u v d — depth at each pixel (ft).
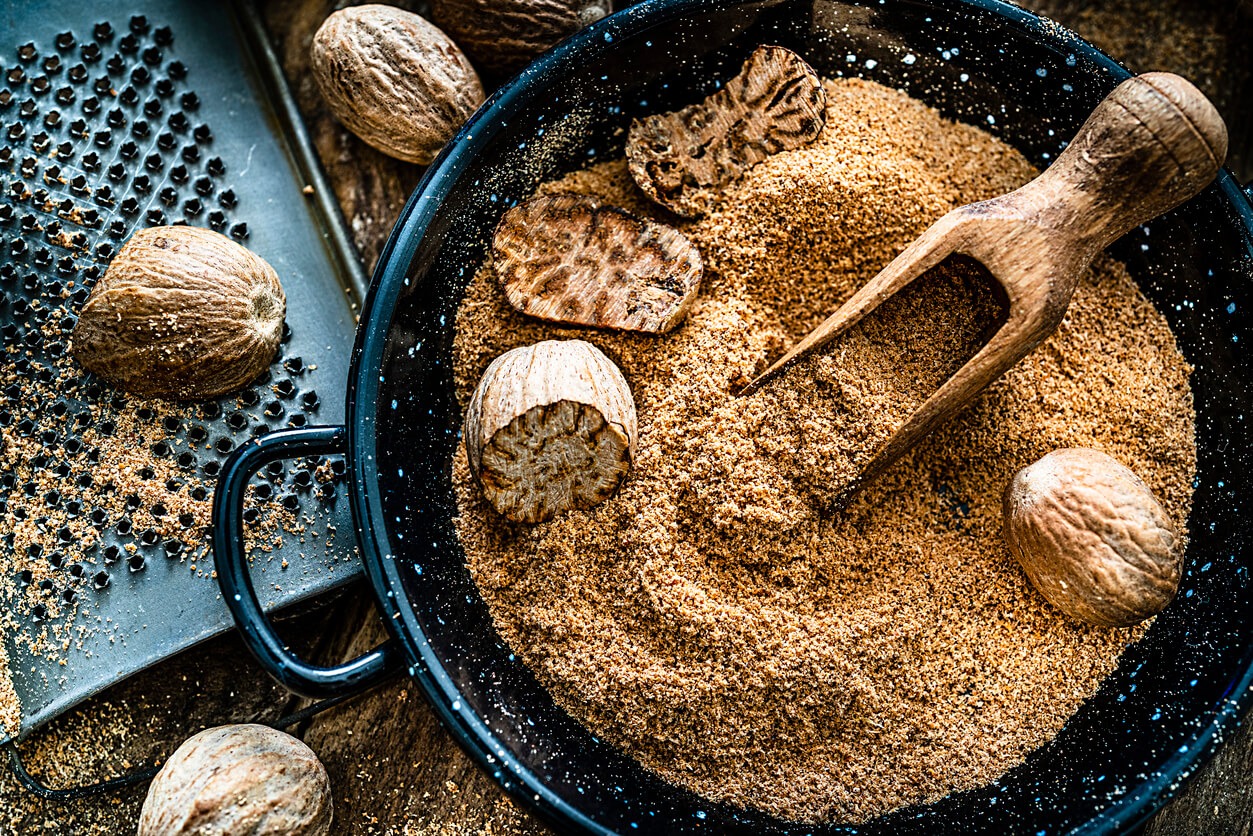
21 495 0.68
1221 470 0.67
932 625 0.66
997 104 0.68
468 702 0.62
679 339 0.67
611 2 0.72
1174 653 0.65
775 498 0.65
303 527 0.68
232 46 0.73
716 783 0.65
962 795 0.65
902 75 0.69
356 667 0.61
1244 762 0.69
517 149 0.66
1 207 0.69
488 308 0.68
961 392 0.64
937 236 0.63
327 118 0.74
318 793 0.66
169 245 0.66
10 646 0.67
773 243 0.68
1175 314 0.68
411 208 0.64
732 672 0.64
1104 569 0.63
